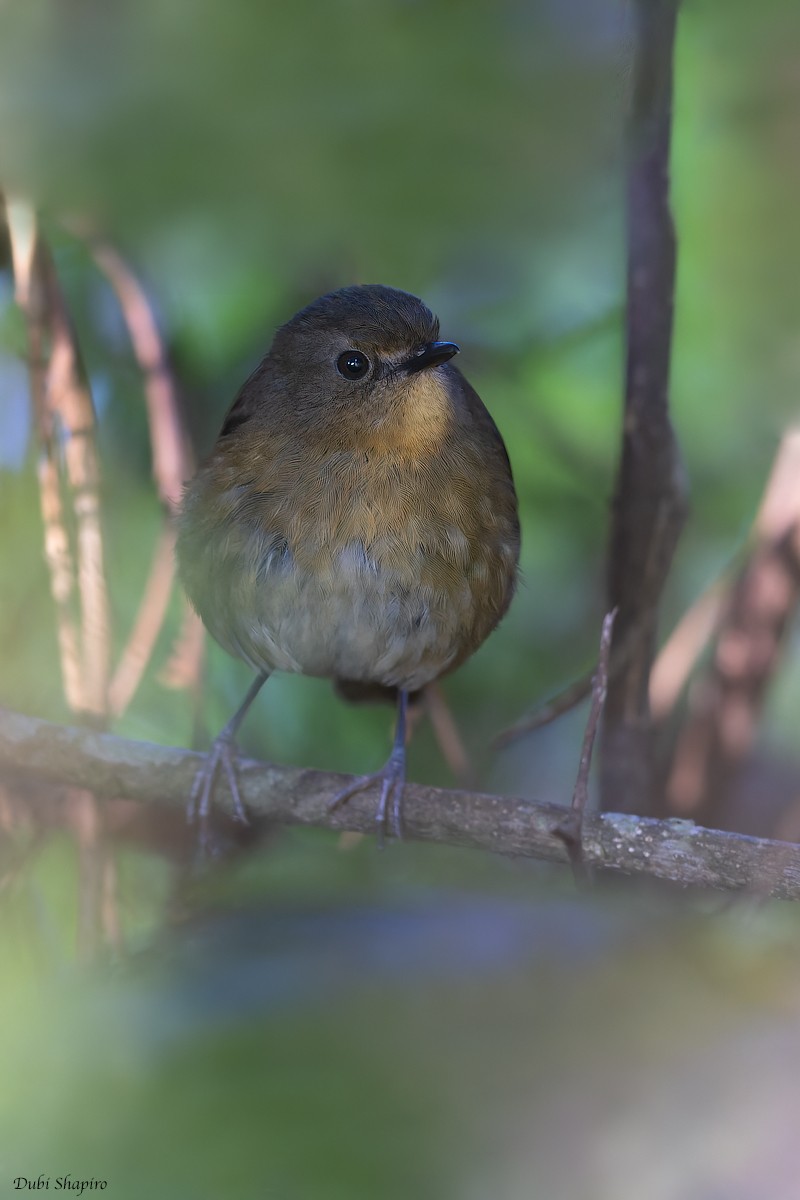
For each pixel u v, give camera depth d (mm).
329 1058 2734
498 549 3523
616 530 3525
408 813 3492
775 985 2951
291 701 3592
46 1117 2660
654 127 3400
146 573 3570
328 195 2881
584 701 3588
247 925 3396
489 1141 2598
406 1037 2750
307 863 3529
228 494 3516
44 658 3529
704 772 3568
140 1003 2891
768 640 3562
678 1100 2674
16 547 3529
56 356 3516
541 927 3160
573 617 3586
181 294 3549
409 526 3512
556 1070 2695
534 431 3572
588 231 3445
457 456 3514
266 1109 2590
